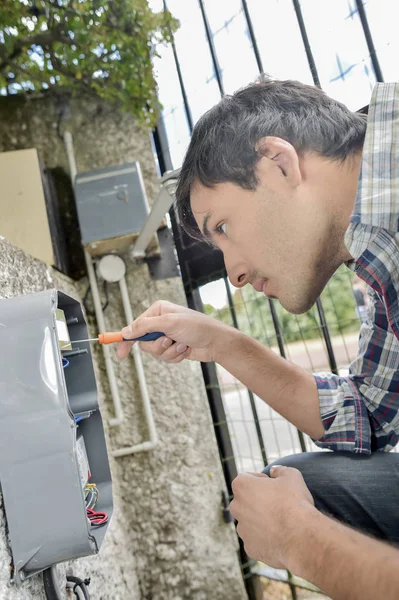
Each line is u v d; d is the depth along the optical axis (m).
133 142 1.86
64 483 0.67
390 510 0.79
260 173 0.70
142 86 1.75
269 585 1.61
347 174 0.71
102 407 1.64
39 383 0.68
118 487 1.61
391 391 0.89
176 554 1.61
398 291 0.63
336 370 1.54
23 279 1.05
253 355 0.94
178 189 0.80
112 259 1.73
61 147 1.86
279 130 0.71
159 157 1.88
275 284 0.76
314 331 1.58
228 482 1.71
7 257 0.96
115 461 1.65
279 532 0.61
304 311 0.78
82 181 1.61
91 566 1.12
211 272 1.73
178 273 1.79
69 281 1.64
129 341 0.91
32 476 0.67
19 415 0.67
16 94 1.87
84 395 0.91
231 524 1.65
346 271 1.54
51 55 1.70
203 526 1.63
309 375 0.95
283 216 0.71
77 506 0.67
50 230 1.56
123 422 1.69
